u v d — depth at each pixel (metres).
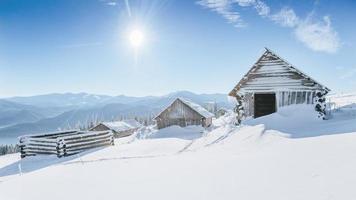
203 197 6.50
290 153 9.70
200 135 32.44
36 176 12.19
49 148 23.83
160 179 8.74
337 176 6.18
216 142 19.05
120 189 8.12
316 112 20.27
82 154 22.42
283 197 5.66
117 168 11.84
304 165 7.64
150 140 25.86
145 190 7.69
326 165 7.20
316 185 5.93
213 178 7.98
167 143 22.45
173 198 6.74
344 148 8.73
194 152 15.98
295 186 6.14
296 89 21.94
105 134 27.05
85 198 7.68
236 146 15.81
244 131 19.31
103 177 10.13
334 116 20.61
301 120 19.47
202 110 43.56
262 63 23.39
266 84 23.11
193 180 8.08
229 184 7.15
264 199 5.75
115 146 24.50
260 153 11.12
